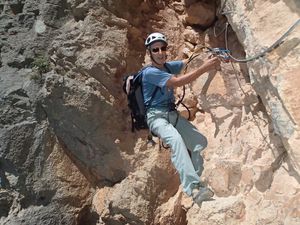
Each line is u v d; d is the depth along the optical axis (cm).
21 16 430
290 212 275
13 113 395
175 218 362
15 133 390
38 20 423
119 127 386
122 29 407
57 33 414
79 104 377
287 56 278
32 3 435
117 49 393
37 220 385
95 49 389
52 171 391
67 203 390
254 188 316
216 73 365
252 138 334
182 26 436
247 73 352
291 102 272
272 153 314
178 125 301
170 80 287
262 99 321
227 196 329
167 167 375
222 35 396
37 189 390
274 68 283
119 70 393
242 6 317
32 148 392
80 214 393
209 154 355
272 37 288
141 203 367
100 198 390
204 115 379
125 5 423
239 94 352
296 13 280
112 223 380
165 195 373
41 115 395
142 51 422
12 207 398
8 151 389
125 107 393
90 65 379
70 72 384
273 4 291
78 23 407
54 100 383
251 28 303
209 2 420
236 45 373
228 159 338
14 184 394
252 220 304
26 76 406
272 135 318
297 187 284
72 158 399
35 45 411
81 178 397
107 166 389
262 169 314
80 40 391
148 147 380
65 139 395
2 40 426
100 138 384
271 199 296
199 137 300
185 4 435
